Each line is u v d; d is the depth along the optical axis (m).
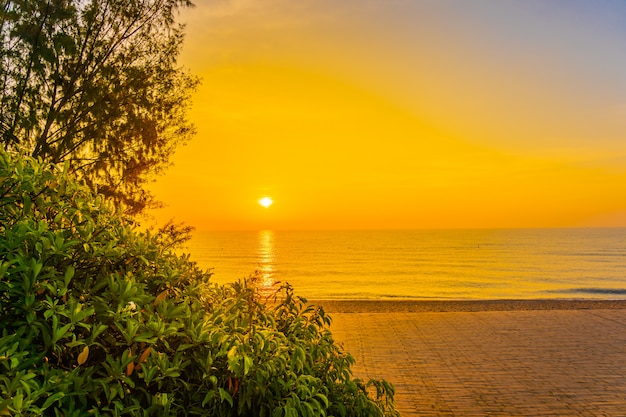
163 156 9.93
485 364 8.30
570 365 8.17
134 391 2.00
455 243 183.50
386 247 154.50
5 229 1.94
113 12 9.79
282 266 81.38
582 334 10.52
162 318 2.06
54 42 9.20
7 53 8.94
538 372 7.80
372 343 9.85
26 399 1.53
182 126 10.08
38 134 9.00
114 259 2.26
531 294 42.91
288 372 2.29
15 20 8.99
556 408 6.20
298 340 2.79
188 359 2.13
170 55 10.06
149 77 9.78
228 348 2.17
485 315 12.98
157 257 2.49
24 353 1.62
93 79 9.54
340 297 40.12
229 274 63.09
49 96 9.38
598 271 70.62
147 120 9.58
